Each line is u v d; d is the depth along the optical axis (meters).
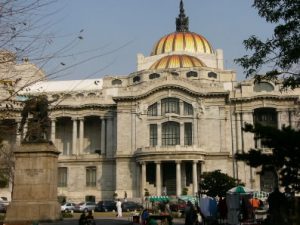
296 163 17.14
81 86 121.06
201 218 37.62
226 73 113.31
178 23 154.88
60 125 116.50
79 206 78.94
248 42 28.39
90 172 107.75
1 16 15.02
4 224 31.22
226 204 38.19
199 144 98.56
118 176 99.69
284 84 28.52
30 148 34.69
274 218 20.97
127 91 103.06
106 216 61.28
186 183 96.44
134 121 102.12
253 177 98.88
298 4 26.34
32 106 32.69
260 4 27.53
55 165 35.59
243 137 102.00
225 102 101.75
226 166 97.19
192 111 100.44
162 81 101.44
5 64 16.53
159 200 78.06
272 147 17.25
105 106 109.69
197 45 130.12
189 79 101.62
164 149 92.50
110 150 107.50
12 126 20.56
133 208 76.69
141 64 127.81
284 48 26.86
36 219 33.38
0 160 66.12
